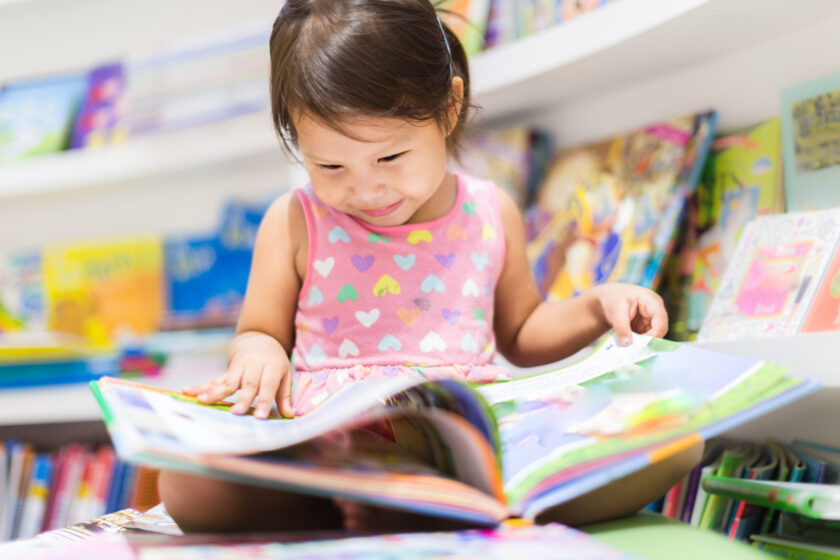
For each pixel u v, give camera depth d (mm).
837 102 890
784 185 959
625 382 668
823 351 689
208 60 1538
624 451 549
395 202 791
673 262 1074
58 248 1724
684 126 1088
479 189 959
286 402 722
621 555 438
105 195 1868
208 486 589
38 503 1405
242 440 527
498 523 516
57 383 1376
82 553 487
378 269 882
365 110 710
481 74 1196
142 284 1696
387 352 858
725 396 592
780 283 850
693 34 981
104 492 1403
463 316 881
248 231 1681
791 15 923
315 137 732
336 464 544
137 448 461
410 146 746
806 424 884
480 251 917
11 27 1860
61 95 1772
